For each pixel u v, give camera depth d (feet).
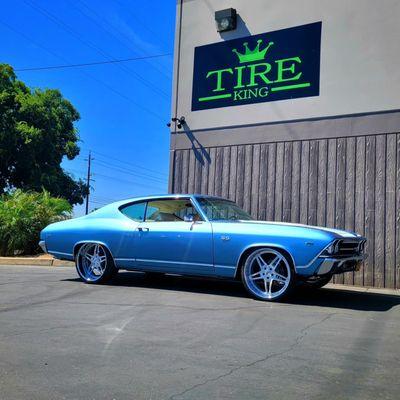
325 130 32.01
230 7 36.42
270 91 34.24
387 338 15.98
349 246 22.52
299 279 22.52
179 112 37.76
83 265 27.32
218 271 23.17
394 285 28.89
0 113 86.58
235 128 35.32
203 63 37.19
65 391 11.08
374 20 31.14
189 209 24.97
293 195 32.65
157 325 17.13
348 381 11.85
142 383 11.56
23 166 90.94
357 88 31.24
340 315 19.48
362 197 30.37
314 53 32.89
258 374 12.23
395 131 29.84
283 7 34.30
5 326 16.87
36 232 43.73
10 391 11.09
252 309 20.20
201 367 12.71
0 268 35.76
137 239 25.34
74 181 110.11
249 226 22.71
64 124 99.66
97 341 15.05
